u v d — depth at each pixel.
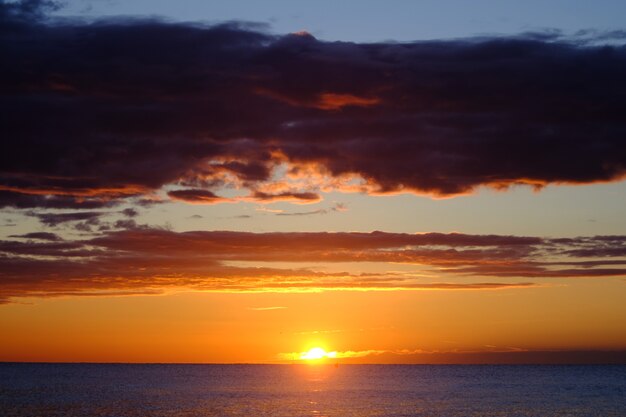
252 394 144.50
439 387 177.25
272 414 104.94
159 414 104.19
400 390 161.62
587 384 197.25
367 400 130.00
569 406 118.12
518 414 106.31
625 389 166.88
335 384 192.50
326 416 102.81
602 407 117.00
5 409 110.38
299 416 102.38
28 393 144.88
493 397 138.50
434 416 102.94
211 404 120.12
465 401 128.50
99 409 110.56
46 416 101.38
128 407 113.94
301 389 164.50
